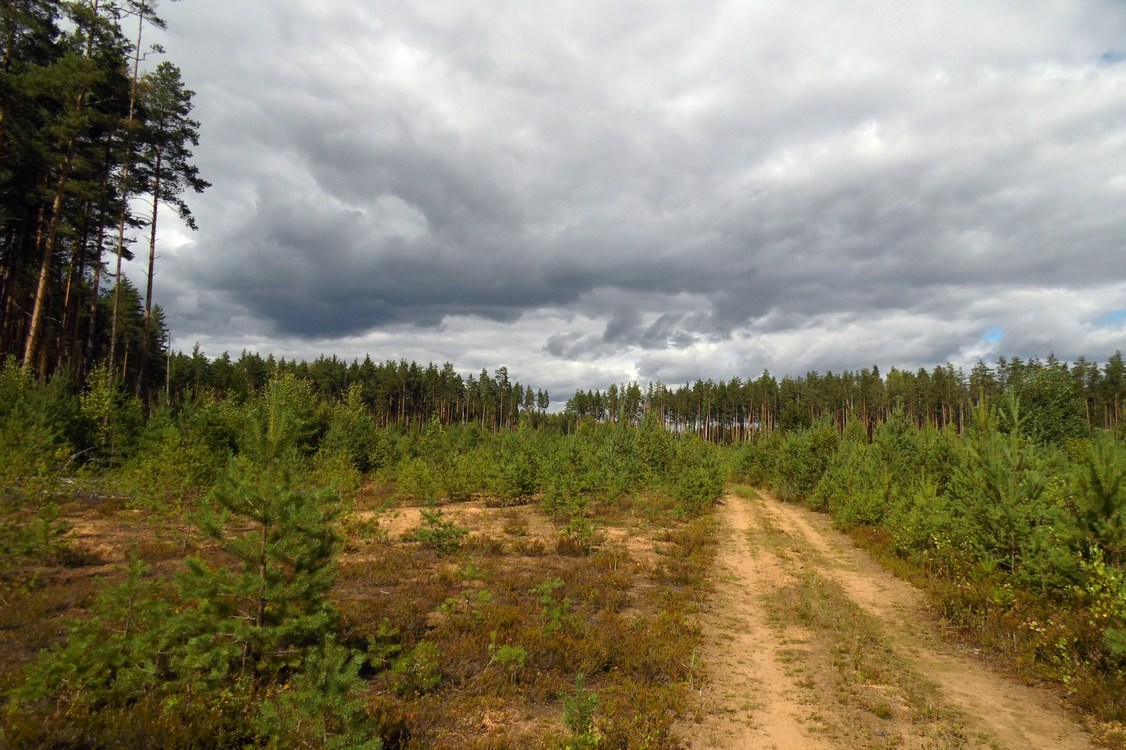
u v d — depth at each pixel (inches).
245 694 242.5
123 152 1079.0
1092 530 406.3
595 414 4608.8
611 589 524.4
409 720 263.0
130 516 645.9
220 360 2677.2
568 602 417.7
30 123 961.5
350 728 205.8
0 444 605.9
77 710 216.1
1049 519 477.4
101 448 843.4
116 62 1035.3
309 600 284.8
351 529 708.0
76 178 1047.0
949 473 901.8
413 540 713.0
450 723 271.0
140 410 952.3
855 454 1214.3
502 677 321.4
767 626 460.8
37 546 407.8
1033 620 402.6
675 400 4170.8
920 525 667.4
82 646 229.5
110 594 264.4
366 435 1429.6
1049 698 330.6
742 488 1796.3
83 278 1389.0
